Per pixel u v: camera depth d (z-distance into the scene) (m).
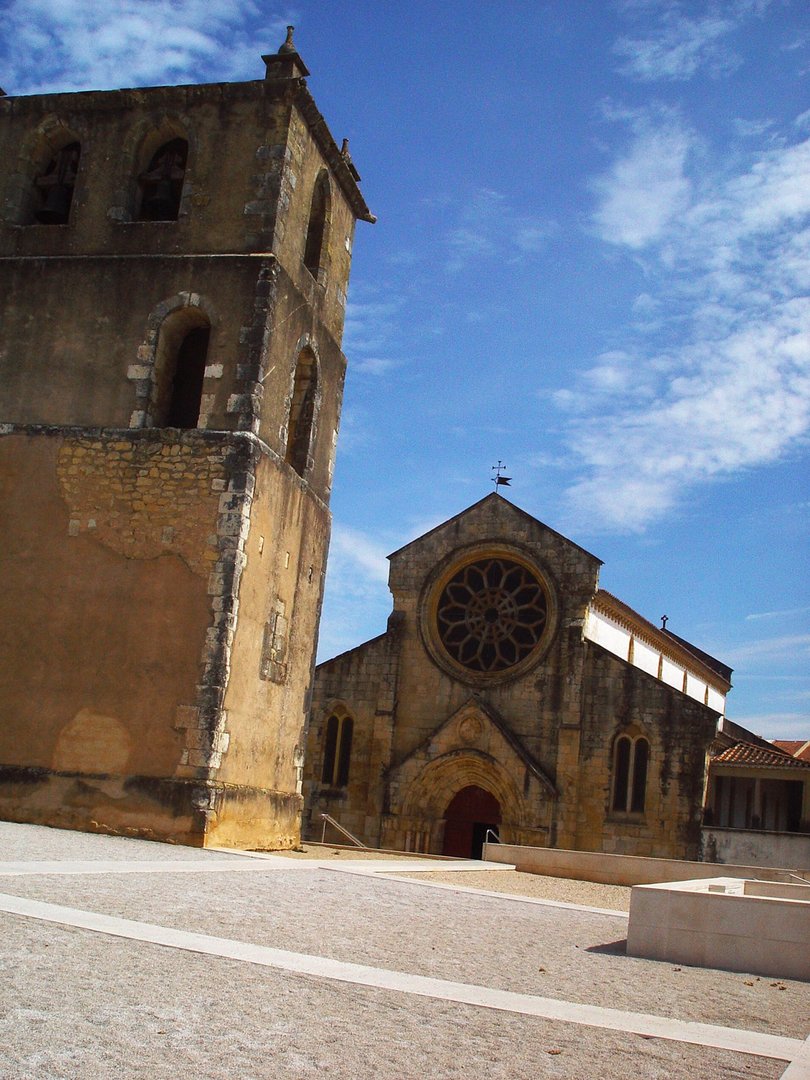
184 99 28.08
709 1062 8.71
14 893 12.57
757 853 41.28
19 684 24.91
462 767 44.47
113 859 18.08
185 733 23.81
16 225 28.31
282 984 9.69
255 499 25.52
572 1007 10.25
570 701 44.38
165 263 26.91
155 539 25.06
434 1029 8.81
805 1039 10.06
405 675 47.09
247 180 27.34
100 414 26.27
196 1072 7.14
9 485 26.17
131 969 9.51
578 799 43.28
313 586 29.44
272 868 19.91
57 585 25.31
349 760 46.62
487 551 47.34
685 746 42.88
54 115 28.80
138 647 24.53
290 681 27.89
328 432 30.64
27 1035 7.43
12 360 27.09
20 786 24.17
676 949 14.63
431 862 29.94
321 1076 7.36
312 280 29.44
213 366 26.06
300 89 27.61
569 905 20.69
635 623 52.72
